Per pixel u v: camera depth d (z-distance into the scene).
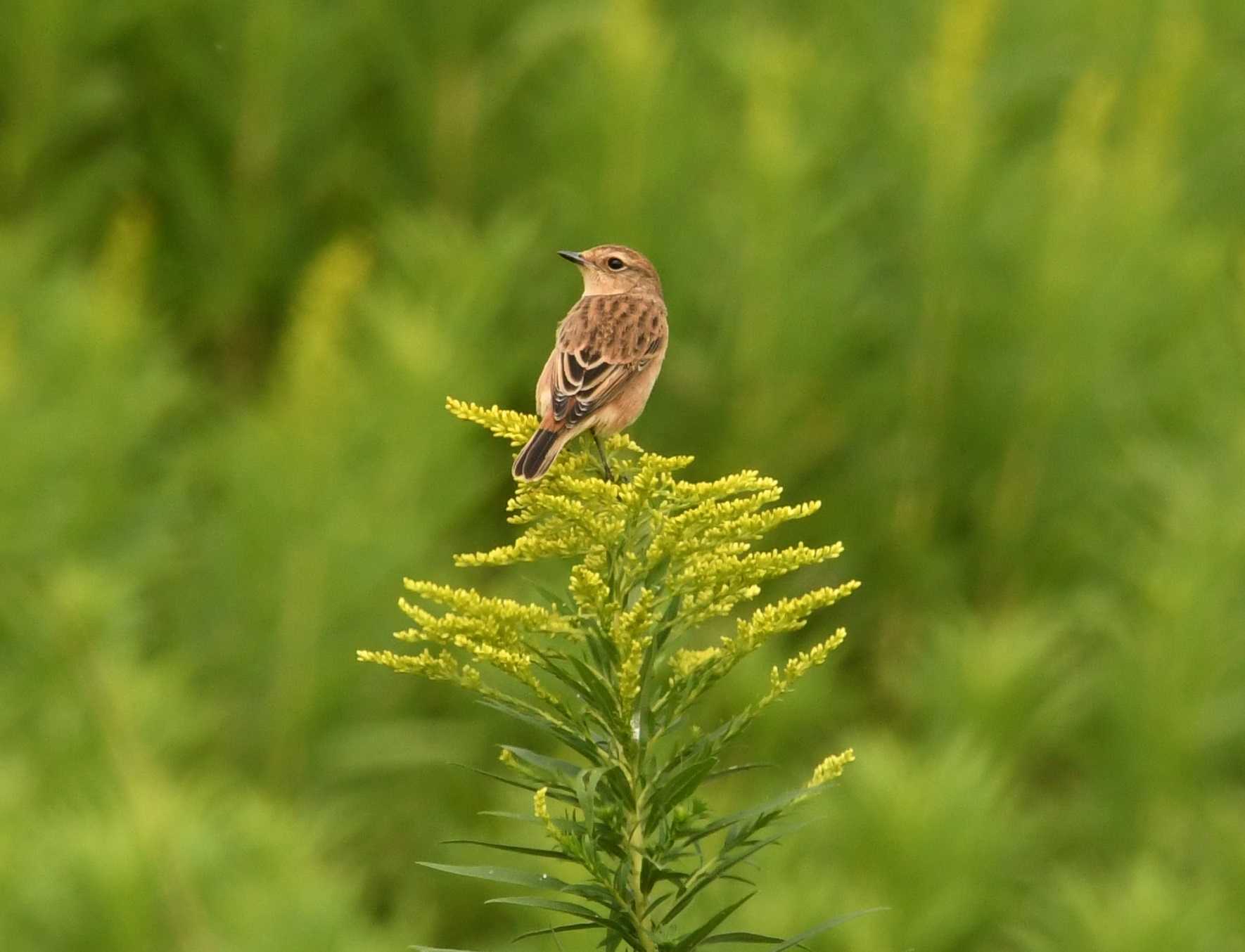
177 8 14.52
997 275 14.17
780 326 13.63
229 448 13.31
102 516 12.30
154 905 8.89
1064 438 13.80
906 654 13.28
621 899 3.62
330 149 14.95
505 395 14.46
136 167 14.73
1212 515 12.29
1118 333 13.82
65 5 14.20
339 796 12.14
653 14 16.14
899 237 14.31
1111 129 15.96
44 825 9.66
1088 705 12.21
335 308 12.97
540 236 14.70
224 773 11.80
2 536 11.66
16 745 10.66
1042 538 13.76
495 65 15.24
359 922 9.42
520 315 14.62
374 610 12.48
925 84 14.58
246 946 8.62
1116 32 16.17
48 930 8.80
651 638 3.74
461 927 11.91
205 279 14.70
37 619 11.05
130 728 10.67
